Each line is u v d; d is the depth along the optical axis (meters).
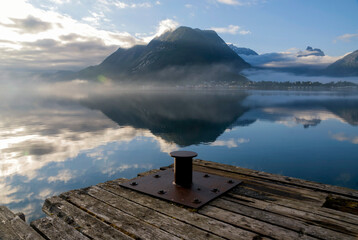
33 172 12.94
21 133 25.59
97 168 13.66
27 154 16.62
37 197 10.00
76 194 3.20
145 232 2.26
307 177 12.76
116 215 2.60
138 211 2.69
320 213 2.63
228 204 2.87
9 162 14.72
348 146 19.34
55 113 47.84
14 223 2.39
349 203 2.88
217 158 16.16
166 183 3.53
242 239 2.14
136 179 3.74
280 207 2.78
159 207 2.79
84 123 33.97
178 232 2.25
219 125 32.66
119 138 23.19
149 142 21.22
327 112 48.50
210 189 3.26
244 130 28.25
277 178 3.75
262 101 89.62
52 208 2.79
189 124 33.81
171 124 33.81
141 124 33.53
